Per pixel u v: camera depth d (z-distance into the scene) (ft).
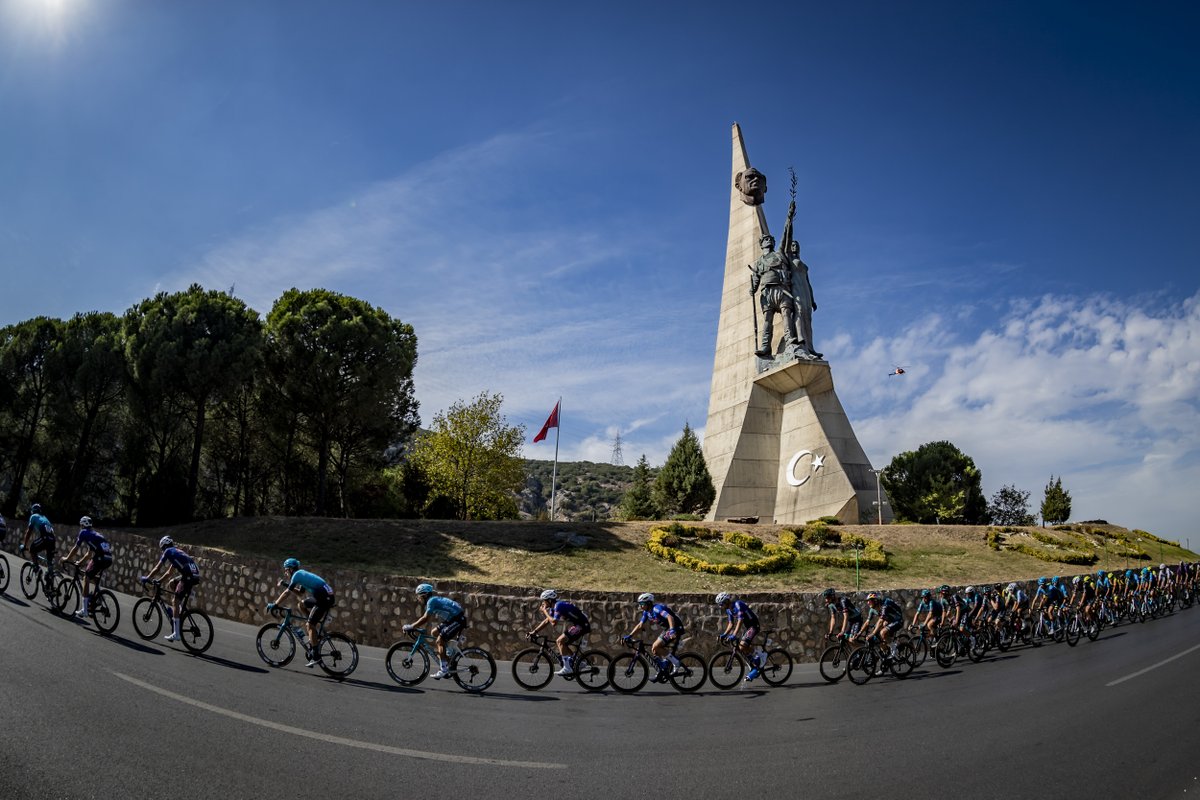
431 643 46.83
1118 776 31.45
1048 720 41.65
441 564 93.15
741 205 167.43
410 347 161.68
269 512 162.91
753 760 32.78
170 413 131.54
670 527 110.32
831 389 145.48
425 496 165.89
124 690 35.81
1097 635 82.48
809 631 67.26
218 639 54.75
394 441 160.45
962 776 31.12
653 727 38.68
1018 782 30.50
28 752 26.53
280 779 26.30
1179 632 85.46
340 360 139.13
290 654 46.19
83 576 53.88
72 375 130.72
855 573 102.58
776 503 142.82
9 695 33.09
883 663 56.54
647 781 29.27
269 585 68.23
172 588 48.24
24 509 143.13
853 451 143.84
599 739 35.47
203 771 26.37
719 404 157.17
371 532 103.71
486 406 178.60
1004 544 126.72
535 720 38.75
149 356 126.72
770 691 51.16
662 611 50.83
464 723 36.76
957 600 66.08
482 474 173.78
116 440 141.59
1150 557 142.00
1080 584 83.92
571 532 107.76
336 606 65.87
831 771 31.42
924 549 118.32
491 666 46.44
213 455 148.87
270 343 141.08
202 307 132.05
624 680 50.01
